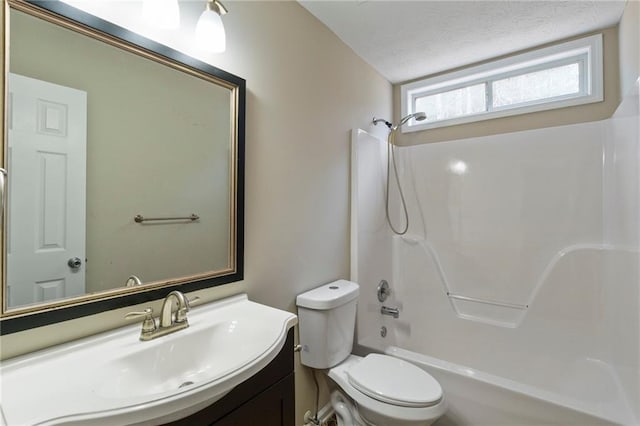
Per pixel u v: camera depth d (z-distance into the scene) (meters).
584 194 1.95
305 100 1.71
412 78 2.64
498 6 1.74
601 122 1.91
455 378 1.56
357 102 2.21
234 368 0.76
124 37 0.96
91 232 0.90
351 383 1.47
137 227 1.01
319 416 1.76
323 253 1.84
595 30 1.99
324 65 1.87
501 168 2.21
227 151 1.27
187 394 0.66
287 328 1.05
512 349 2.05
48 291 0.81
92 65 0.90
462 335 2.22
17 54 0.76
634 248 1.37
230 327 1.07
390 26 1.90
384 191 2.43
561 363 1.91
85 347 0.84
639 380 1.27
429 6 1.73
